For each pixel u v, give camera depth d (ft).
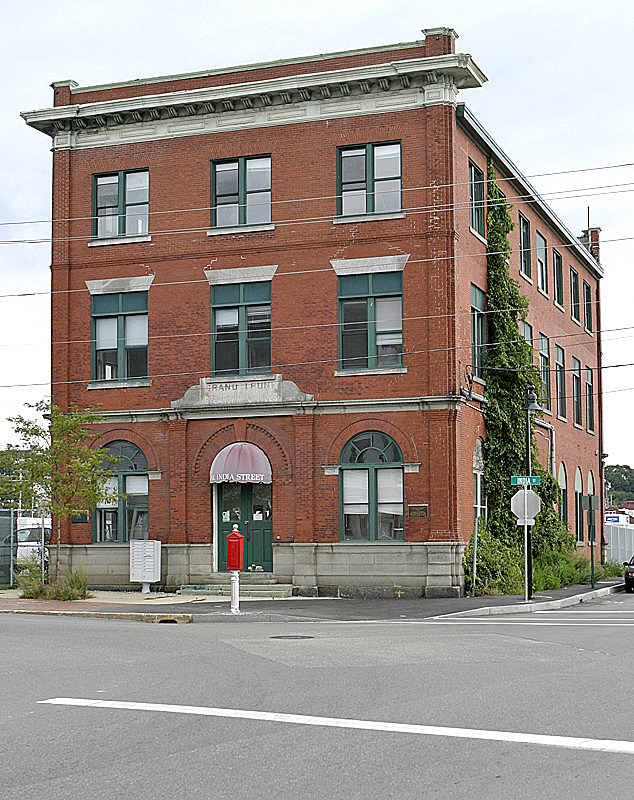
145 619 75.61
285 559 93.66
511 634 61.11
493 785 23.85
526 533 88.43
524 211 122.11
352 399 93.04
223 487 97.50
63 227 103.45
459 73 92.32
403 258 92.79
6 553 105.70
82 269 102.78
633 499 409.49
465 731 30.09
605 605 92.17
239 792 23.52
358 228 94.43
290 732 30.09
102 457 90.68
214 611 77.61
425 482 90.43
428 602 85.05
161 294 100.07
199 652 50.80
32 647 53.62
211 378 97.66
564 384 141.38
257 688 38.65
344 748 27.84
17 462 88.94
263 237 97.19
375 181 95.04
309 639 57.31
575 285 152.35
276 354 95.91
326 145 96.17
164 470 98.53
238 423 96.32
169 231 100.17
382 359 93.30
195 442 97.86
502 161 108.58
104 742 29.17
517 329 108.06
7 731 31.12
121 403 100.42
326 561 92.27
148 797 23.22
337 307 94.63
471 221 100.53
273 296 96.48
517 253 117.80
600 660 47.65
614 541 172.04
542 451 123.03
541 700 35.65
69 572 99.50
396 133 94.02
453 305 91.25
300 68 97.30
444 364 90.74
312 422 93.86
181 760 26.73
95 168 103.19
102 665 46.11
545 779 24.39
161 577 97.40
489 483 101.71
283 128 97.55
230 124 99.04
